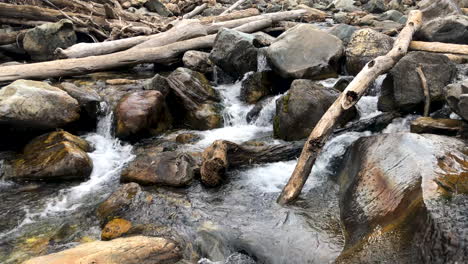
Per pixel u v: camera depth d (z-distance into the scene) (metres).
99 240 4.39
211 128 7.69
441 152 4.13
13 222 4.85
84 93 7.47
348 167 5.17
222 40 8.83
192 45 10.02
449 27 8.50
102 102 7.66
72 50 9.55
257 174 5.73
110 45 10.09
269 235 4.29
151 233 4.37
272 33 12.88
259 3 17.20
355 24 13.69
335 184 5.23
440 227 2.95
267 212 4.76
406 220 3.39
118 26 11.92
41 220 4.89
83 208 5.16
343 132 6.21
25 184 5.83
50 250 4.26
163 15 15.29
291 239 4.16
